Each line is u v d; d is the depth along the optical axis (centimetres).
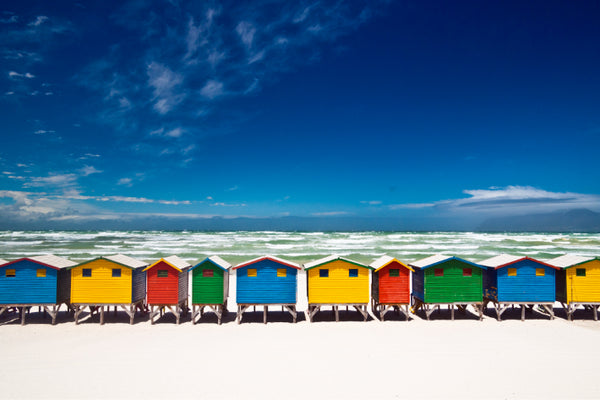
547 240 11731
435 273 2369
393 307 2642
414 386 1466
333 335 2103
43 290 2286
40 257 2448
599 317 2480
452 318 2389
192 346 1925
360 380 1519
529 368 1634
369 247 8931
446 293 2359
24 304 2269
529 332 2150
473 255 7081
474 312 2602
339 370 1617
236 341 2008
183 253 7244
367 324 2320
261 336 2092
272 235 15288
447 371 1605
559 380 1516
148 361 1716
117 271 2314
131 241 11188
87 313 2578
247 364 1683
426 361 1714
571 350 1855
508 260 2455
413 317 2480
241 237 13575
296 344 1953
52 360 1720
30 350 1853
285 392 1416
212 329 2234
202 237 13588
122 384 1475
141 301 2492
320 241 11194
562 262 2539
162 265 2331
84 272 2303
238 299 2308
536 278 2366
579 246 9256
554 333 2134
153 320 2378
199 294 2319
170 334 2134
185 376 1553
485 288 2534
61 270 2361
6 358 1742
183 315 2558
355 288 2328
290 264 2311
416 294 2531
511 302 2353
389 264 2375
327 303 2316
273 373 1585
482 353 1814
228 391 1423
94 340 2022
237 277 2314
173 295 2323
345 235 15412
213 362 1706
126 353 1817
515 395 1391
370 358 1753
